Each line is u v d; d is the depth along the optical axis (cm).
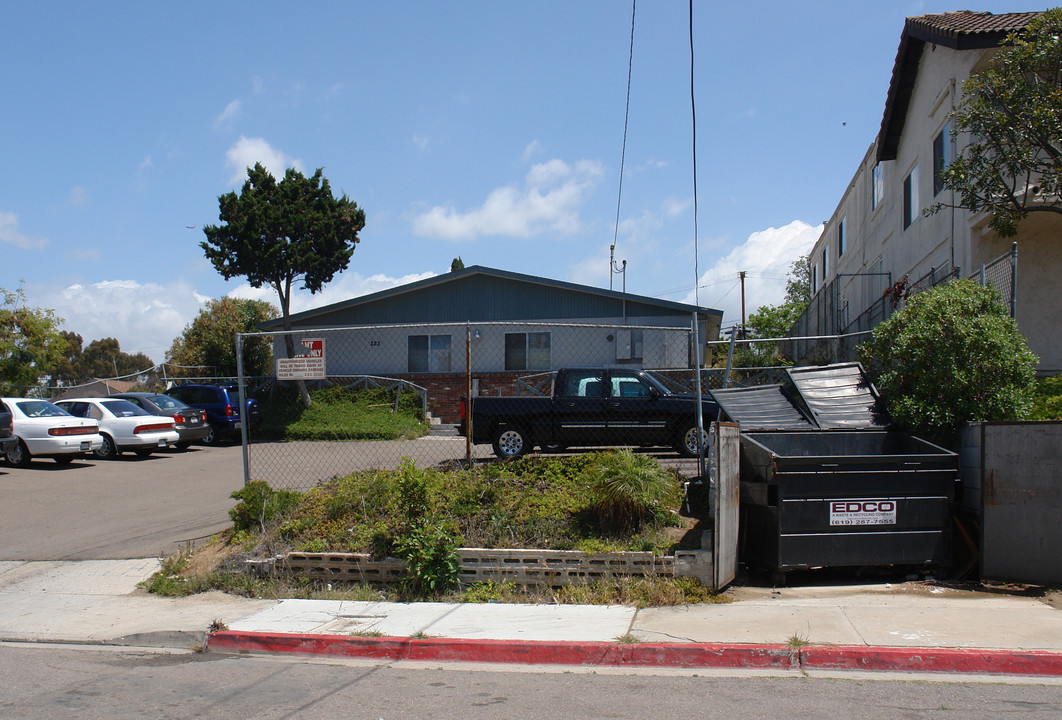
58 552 987
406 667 612
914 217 1891
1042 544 738
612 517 836
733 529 785
